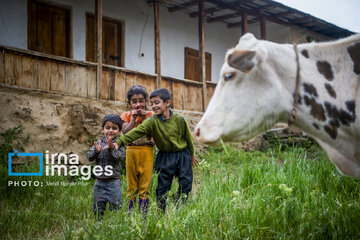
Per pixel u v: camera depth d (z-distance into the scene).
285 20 13.88
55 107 7.21
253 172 5.02
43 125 6.95
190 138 4.25
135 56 11.95
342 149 2.68
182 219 3.38
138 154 4.25
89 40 11.05
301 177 4.66
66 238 3.23
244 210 3.56
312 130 2.70
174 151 4.17
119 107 8.54
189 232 3.21
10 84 7.34
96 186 4.08
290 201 3.68
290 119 2.69
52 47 10.29
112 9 11.41
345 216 3.25
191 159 4.36
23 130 6.75
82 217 4.05
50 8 10.27
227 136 2.58
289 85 2.65
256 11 12.75
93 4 11.07
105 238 3.06
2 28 9.38
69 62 8.12
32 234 3.55
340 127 2.64
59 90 7.97
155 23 10.11
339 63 2.72
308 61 2.71
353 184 4.53
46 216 3.91
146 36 12.28
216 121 2.58
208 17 13.93
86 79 8.38
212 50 14.34
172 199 4.04
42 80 7.75
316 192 4.19
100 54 8.56
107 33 11.42
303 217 3.40
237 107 2.57
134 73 9.38
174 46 13.06
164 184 4.14
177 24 13.18
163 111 4.11
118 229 3.20
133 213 3.65
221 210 3.60
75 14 10.66
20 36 9.63
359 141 2.63
